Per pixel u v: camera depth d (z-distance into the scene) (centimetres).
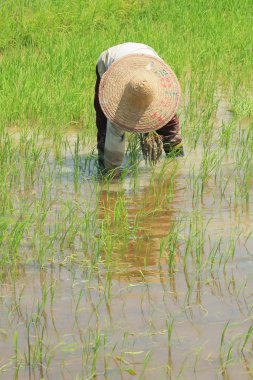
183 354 969
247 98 2166
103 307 1097
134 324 1046
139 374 928
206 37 2867
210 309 1084
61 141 1906
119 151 1650
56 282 1180
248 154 1784
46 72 2433
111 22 3075
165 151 1770
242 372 928
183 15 3130
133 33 2842
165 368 939
